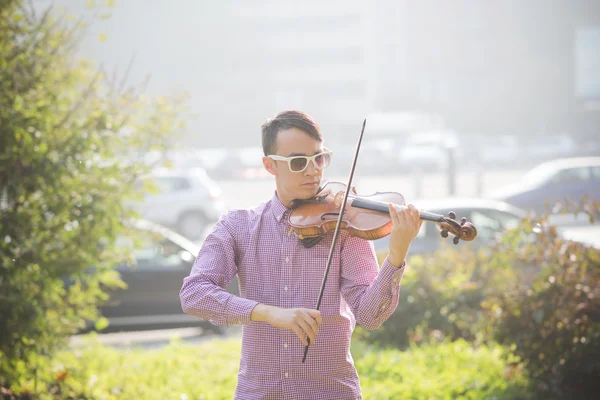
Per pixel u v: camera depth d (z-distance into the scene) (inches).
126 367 305.6
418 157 1606.8
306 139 125.9
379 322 118.3
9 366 244.5
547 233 266.5
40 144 242.2
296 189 126.9
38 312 243.9
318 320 112.4
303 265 124.5
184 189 842.2
